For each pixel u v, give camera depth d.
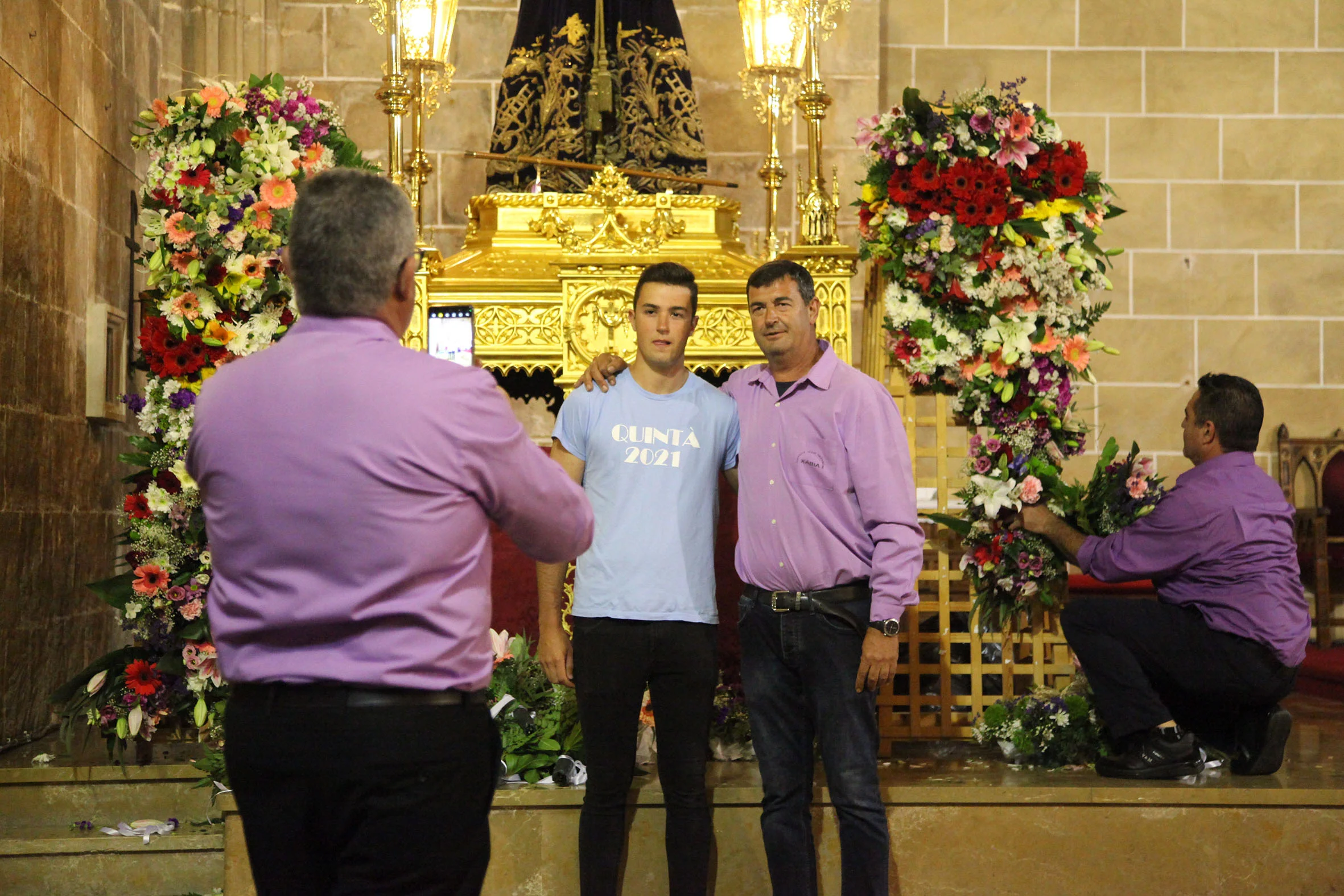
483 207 5.27
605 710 3.24
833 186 4.79
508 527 2.03
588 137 5.65
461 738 1.90
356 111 6.89
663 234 5.03
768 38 5.20
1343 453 7.09
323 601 1.84
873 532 3.21
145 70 6.20
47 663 4.81
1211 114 7.36
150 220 4.18
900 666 4.30
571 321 4.53
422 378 1.88
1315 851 3.60
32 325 4.70
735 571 4.63
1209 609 3.80
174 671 4.04
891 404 3.30
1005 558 4.18
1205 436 4.02
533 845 3.61
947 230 4.10
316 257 1.93
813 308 3.38
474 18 7.00
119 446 5.75
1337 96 7.38
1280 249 7.38
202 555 4.06
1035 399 4.27
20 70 4.58
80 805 4.02
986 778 3.84
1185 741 3.78
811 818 3.51
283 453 1.84
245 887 3.51
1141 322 7.35
